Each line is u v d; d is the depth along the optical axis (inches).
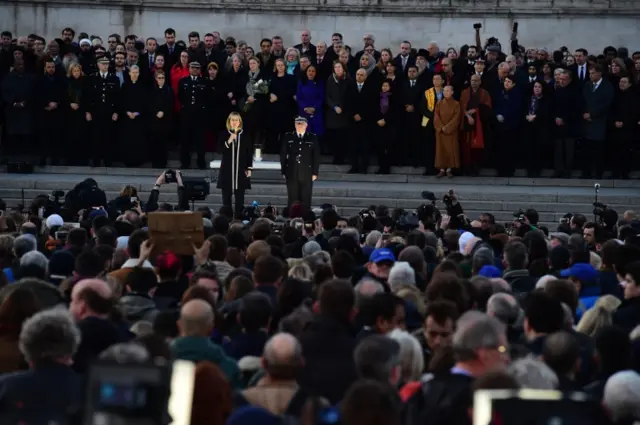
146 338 828.0
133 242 1341.0
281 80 2967.5
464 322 762.2
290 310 1072.2
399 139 2987.2
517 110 2942.9
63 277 1280.8
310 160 2615.7
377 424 576.4
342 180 2979.8
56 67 2977.4
